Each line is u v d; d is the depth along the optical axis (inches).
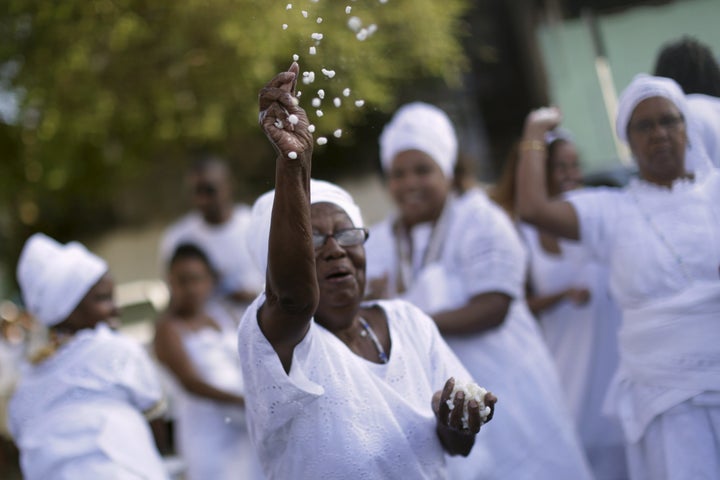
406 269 228.2
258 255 139.6
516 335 224.5
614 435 259.0
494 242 217.3
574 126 329.4
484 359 216.8
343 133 160.1
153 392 195.0
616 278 184.1
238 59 324.2
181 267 289.9
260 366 131.0
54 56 391.9
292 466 135.2
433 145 227.1
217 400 280.1
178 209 560.4
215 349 286.8
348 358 137.9
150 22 352.8
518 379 217.2
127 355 193.5
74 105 411.8
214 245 330.6
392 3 282.2
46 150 461.7
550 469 213.3
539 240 269.7
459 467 204.8
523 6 503.8
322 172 367.9
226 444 282.5
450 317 213.8
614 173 296.7
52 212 567.2
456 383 134.2
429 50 316.8
